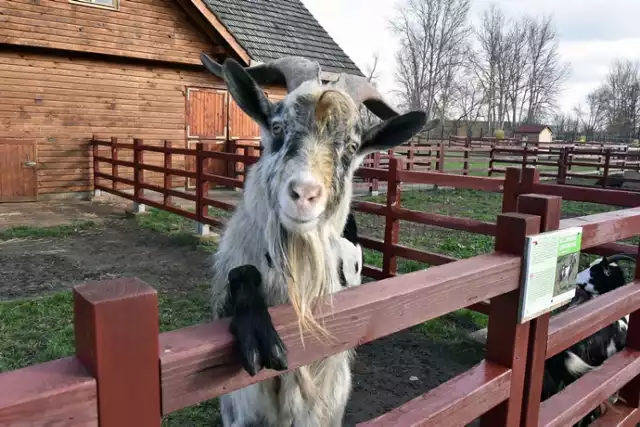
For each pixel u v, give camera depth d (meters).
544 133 58.28
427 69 62.81
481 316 5.30
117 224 9.48
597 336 3.75
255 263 2.33
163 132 13.41
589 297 4.11
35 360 4.15
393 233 5.25
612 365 3.01
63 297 5.48
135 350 1.09
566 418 2.52
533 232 2.07
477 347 4.69
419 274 1.83
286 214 1.94
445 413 1.84
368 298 1.61
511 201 4.55
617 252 4.46
